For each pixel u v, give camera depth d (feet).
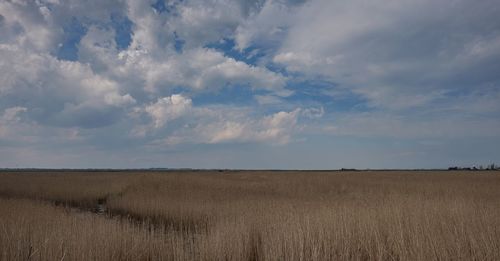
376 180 112.37
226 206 50.88
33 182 113.19
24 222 33.12
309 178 125.29
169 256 25.76
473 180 110.42
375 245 24.93
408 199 42.86
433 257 21.26
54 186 95.91
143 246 26.53
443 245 22.02
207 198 67.82
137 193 80.38
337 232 25.79
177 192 80.07
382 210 32.09
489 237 22.72
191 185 92.17
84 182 110.32
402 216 28.58
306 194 76.84
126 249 25.93
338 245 24.72
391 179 119.44
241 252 25.55
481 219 27.96
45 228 29.01
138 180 96.12
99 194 85.56
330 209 35.29
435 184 89.25
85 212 62.08
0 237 26.07
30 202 57.11
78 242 24.48
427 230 24.94
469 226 25.50
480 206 36.17
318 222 28.27
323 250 24.59
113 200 73.67
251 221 32.63
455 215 29.14
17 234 26.91
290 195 75.00
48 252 23.13
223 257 24.84
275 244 25.20
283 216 34.40
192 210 50.19
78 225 29.25
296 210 39.09
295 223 28.94
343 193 76.54
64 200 79.97
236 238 26.66
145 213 54.60
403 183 94.94
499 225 26.09
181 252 25.26
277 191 83.71
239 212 43.16
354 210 33.76
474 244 21.84
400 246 23.29
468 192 66.95
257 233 29.86
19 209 42.73
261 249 27.12
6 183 109.91
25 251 23.70
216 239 26.48
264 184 100.58
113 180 114.11
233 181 111.86
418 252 21.63
